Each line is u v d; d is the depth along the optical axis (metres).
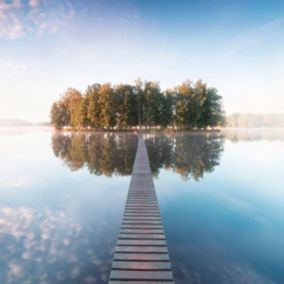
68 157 20.31
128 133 49.44
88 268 4.82
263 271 4.77
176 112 51.69
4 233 6.48
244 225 7.04
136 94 50.28
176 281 4.42
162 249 4.39
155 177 13.13
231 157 20.36
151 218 5.84
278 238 6.20
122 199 9.36
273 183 11.98
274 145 29.73
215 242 5.98
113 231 6.56
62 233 6.46
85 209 8.31
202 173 14.23
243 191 10.62
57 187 11.16
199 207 8.56
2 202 9.11
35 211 8.16
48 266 4.89
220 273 4.67
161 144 29.28
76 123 57.38
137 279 3.54
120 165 16.38
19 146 30.17
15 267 4.88
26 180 12.62
